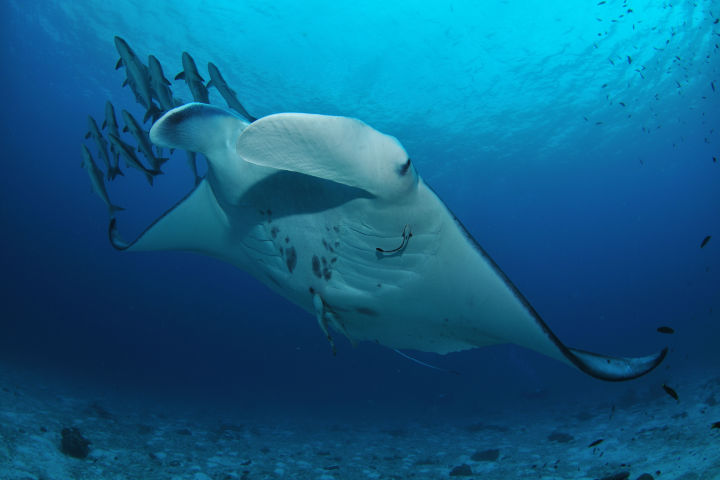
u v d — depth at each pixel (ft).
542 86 51.90
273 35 42.42
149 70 11.45
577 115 59.11
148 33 42.55
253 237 7.59
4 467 10.54
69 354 70.38
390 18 41.24
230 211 7.50
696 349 57.31
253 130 3.43
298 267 7.06
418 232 5.80
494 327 6.84
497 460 18.20
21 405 17.98
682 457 12.57
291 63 46.50
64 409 20.66
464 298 6.70
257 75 48.11
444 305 7.02
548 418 31.76
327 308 7.22
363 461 19.51
